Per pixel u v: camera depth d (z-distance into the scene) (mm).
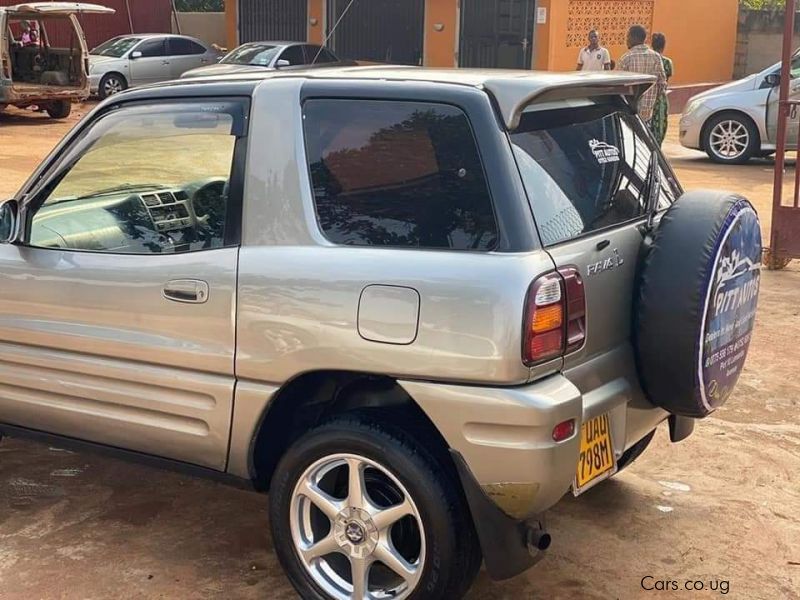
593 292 3303
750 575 3836
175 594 3656
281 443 3629
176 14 29031
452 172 3193
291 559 3486
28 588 3674
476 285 3045
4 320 3947
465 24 22609
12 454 4879
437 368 3092
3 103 18984
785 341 6656
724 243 3383
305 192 3398
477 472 3090
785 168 14469
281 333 3332
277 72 3697
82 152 3982
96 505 4355
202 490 4523
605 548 4023
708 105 14766
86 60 19938
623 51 22391
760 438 5117
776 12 24781
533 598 3660
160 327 3586
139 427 3723
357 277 3211
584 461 3361
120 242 3852
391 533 3350
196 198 3660
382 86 3354
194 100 3695
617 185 3650
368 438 3230
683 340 3355
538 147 3312
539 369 3076
